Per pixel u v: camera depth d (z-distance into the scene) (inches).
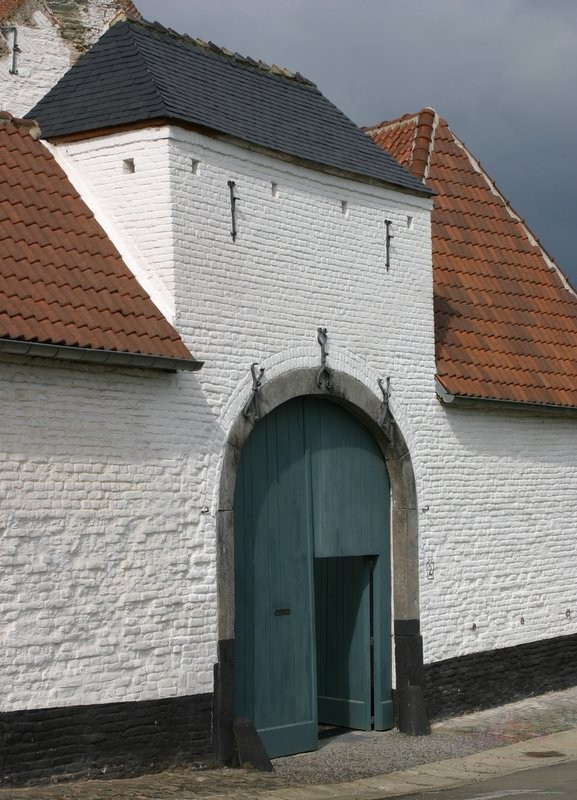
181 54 534.9
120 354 438.0
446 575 604.1
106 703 440.1
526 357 663.1
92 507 438.9
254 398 505.0
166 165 475.8
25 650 415.5
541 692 658.2
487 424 634.2
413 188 595.2
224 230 497.4
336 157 558.3
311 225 541.0
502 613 636.1
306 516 541.0
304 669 535.8
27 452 419.8
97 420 442.6
